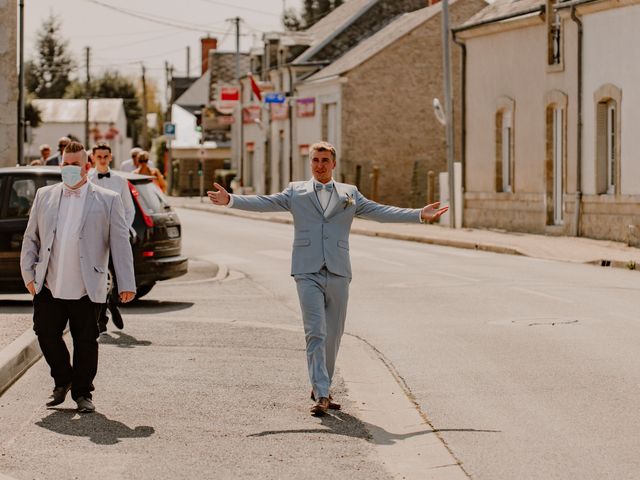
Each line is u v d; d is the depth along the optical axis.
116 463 6.81
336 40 52.69
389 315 14.02
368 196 46.53
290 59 54.44
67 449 7.16
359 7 55.06
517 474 6.54
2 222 14.40
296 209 8.45
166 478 6.47
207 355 10.91
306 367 10.28
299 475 6.54
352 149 46.47
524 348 11.23
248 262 22.44
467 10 46.91
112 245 8.49
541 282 17.72
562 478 6.45
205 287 17.75
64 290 8.35
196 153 74.12
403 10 53.44
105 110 104.12
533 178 30.02
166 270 15.05
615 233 26.08
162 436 7.54
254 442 7.37
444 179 34.50
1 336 11.02
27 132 28.06
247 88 62.03
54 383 9.41
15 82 18.50
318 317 8.34
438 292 16.48
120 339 11.91
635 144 25.31
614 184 26.27
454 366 10.30
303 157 51.53
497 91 31.58
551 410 8.32
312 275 8.38
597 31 26.77
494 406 8.52
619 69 25.91
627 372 9.80
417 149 47.03
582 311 14.01
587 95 27.27
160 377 9.73
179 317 13.83
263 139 57.41
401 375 9.88
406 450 7.16
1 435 7.57
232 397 8.88
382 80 46.56
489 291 16.47
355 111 46.44
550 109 29.20
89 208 8.40
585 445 7.23
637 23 25.23
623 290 16.42
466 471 6.62
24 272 8.43
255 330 12.64
